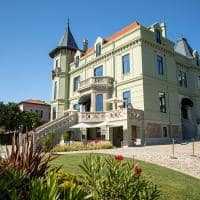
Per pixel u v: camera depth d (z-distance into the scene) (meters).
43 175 5.62
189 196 9.32
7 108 47.66
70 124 31.70
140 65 31.36
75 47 48.78
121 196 5.40
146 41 32.50
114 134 32.00
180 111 36.03
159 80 33.19
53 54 49.62
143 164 14.50
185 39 45.56
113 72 35.25
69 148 24.34
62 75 46.31
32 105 69.50
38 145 6.34
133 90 31.77
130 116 28.16
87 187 5.82
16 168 5.36
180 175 12.53
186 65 40.72
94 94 34.38
